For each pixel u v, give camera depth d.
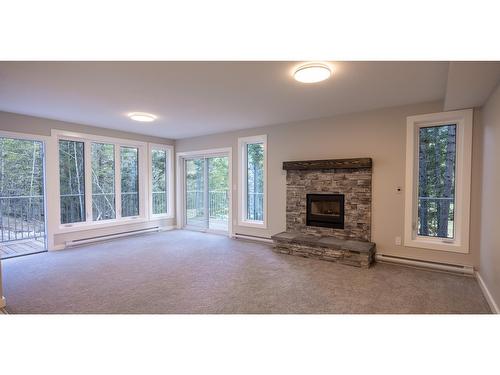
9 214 4.48
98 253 4.39
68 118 4.54
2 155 4.34
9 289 2.88
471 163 3.29
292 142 4.78
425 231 3.76
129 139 5.75
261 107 3.84
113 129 5.45
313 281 3.12
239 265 3.74
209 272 3.45
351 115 4.14
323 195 4.37
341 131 4.24
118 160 5.62
